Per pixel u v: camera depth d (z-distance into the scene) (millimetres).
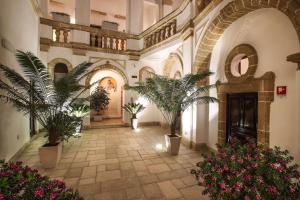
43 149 4051
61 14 8562
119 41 9445
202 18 5062
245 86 4113
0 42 3582
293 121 3084
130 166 4309
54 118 4258
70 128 4738
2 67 3371
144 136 7387
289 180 1961
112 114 11992
